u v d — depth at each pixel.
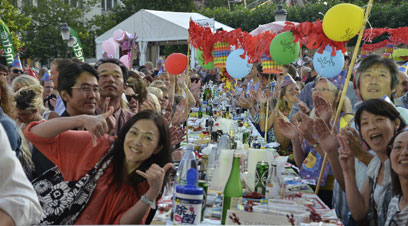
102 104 3.97
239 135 5.24
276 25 9.61
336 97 4.05
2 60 13.38
